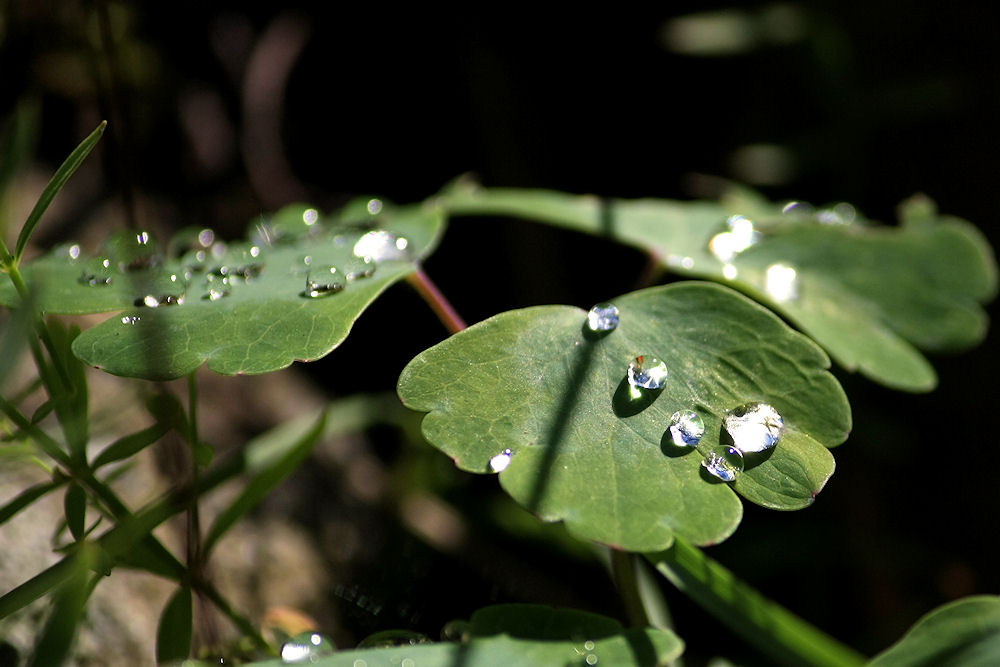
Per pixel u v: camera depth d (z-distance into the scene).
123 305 0.22
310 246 0.24
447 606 0.26
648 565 0.25
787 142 0.38
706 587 0.22
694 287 0.22
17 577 0.23
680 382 0.21
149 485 0.25
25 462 0.24
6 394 0.25
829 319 0.25
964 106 0.38
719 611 0.22
